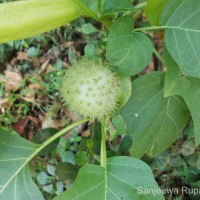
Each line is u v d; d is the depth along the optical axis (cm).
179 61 21
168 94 22
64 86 21
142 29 21
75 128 39
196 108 23
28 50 43
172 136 26
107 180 21
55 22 20
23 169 23
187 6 21
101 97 21
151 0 20
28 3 19
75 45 43
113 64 21
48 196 35
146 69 37
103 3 21
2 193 22
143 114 25
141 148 26
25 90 43
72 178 27
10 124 43
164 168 33
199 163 31
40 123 43
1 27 19
